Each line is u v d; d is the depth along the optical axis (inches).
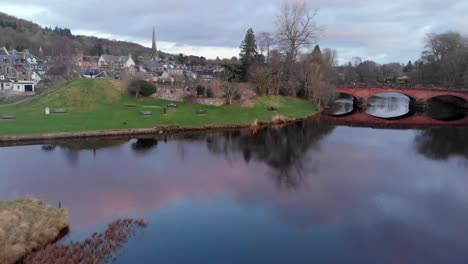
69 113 1989.4
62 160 1259.2
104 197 914.1
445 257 669.9
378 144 1716.3
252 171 1208.2
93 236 692.1
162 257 634.8
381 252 684.1
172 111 2159.2
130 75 3329.2
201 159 1349.7
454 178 1165.1
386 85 3481.8
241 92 2571.4
